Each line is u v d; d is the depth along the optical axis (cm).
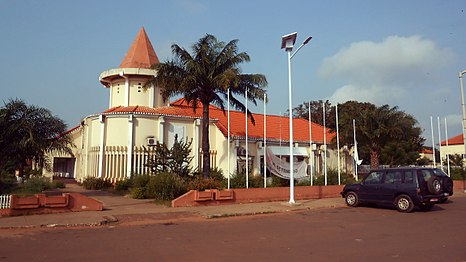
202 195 1684
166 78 2127
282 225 1206
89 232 1073
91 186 2573
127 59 3097
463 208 1669
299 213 1527
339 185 2216
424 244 886
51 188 2270
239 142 2941
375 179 1672
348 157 3803
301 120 4031
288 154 3259
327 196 2136
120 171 2658
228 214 1435
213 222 1282
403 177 1570
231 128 3133
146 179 2097
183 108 3198
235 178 2106
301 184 2297
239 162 2911
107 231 1091
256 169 3034
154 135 2750
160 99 3042
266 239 962
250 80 2236
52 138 1775
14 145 1614
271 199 1898
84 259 744
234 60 2170
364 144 3447
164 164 2100
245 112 2270
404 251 812
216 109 3412
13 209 1337
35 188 1953
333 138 3534
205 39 2170
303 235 1020
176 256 770
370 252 805
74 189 2581
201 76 2120
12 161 1706
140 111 2756
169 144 2784
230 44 2194
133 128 2709
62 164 3597
